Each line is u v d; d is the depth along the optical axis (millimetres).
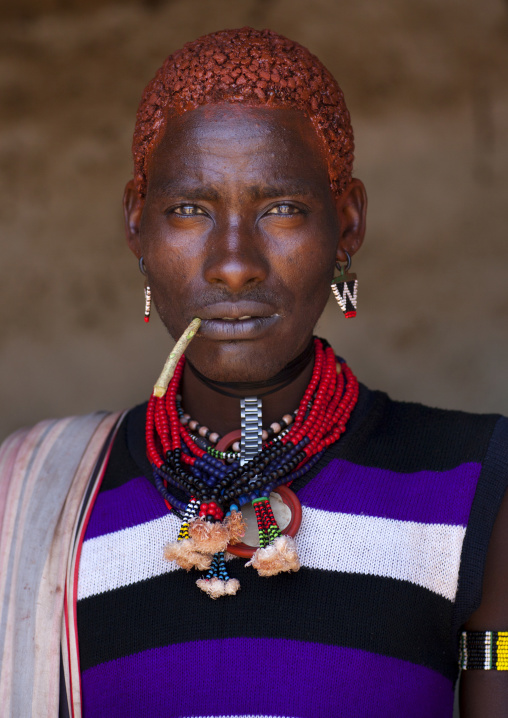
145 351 6859
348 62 6598
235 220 1637
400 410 1938
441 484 1772
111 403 6848
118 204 6852
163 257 1691
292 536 1708
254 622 1681
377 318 6656
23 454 2059
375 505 1761
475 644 1722
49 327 6887
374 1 6539
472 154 6590
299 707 1633
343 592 1696
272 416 1845
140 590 1756
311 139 1686
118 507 1866
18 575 1897
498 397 6531
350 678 1655
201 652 1678
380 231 6660
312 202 1671
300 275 1671
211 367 1686
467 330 6594
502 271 6582
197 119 1646
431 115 6602
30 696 1823
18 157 6871
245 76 1639
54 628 1829
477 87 6555
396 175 6621
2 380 6848
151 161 1729
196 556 1649
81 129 6852
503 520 1733
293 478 1778
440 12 6539
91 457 1999
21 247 6883
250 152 1625
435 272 6629
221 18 6660
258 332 1646
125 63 6789
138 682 1701
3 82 6824
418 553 1722
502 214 6574
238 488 1717
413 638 1695
